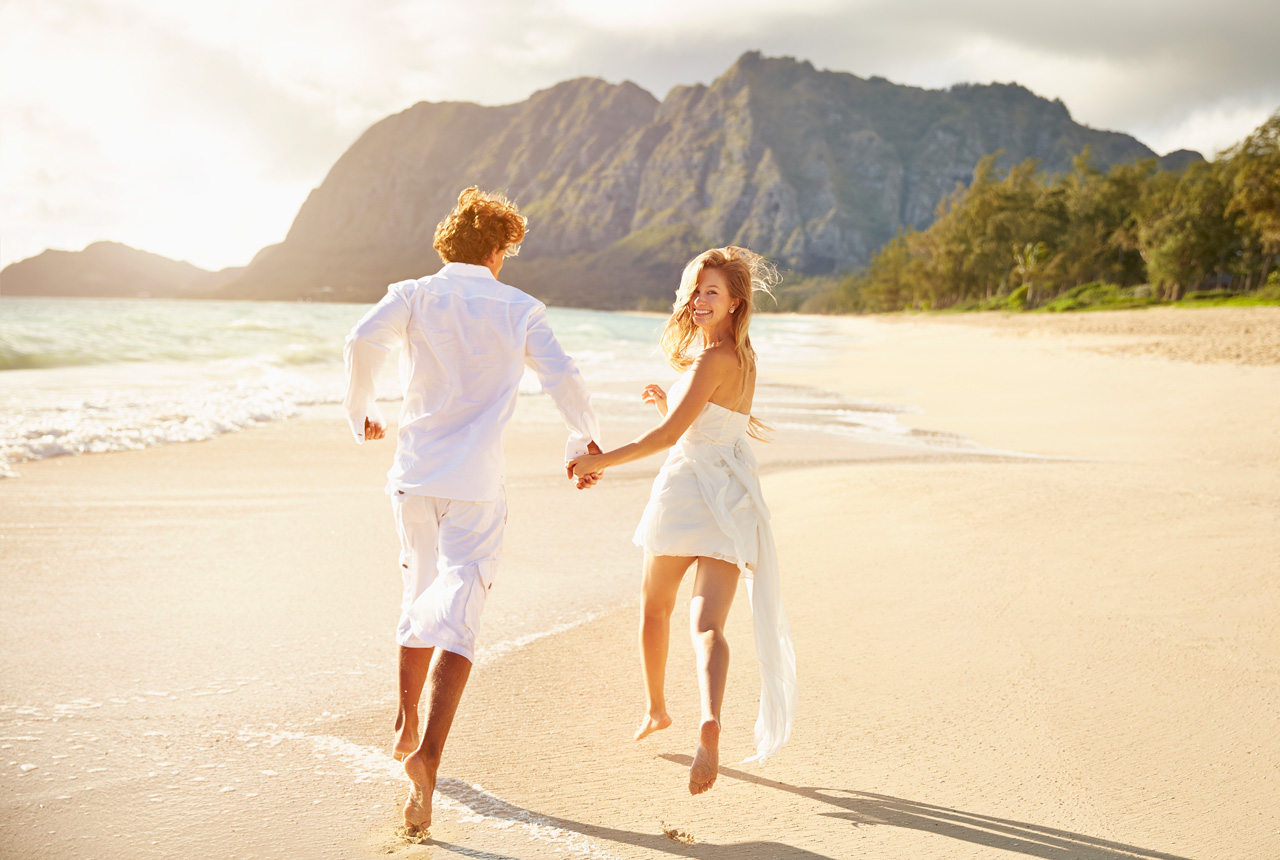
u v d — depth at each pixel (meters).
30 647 3.41
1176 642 3.54
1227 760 2.61
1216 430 9.75
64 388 11.98
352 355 2.42
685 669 3.39
